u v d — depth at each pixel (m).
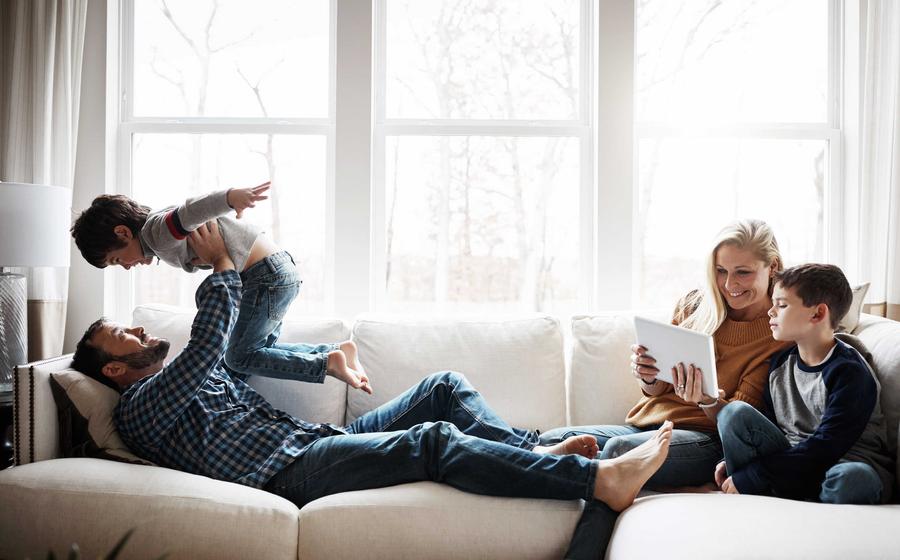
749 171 2.96
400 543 1.65
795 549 1.33
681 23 2.97
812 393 1.80
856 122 2.87
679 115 2.97
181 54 2.95
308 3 2.95
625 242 2.82
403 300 2.95
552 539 1.66
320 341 2.42
